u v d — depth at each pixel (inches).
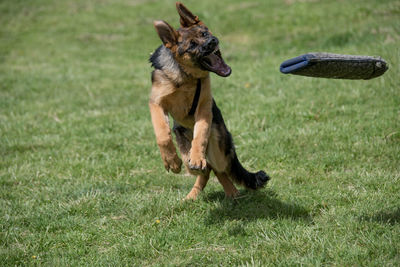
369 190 262.2
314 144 343.9
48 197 291.1
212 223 242.4
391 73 425.7
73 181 318.3
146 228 239.9
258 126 390.3
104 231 240.4
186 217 247.4
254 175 270.5
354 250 193.9
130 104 516.4
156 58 250.2
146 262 210.1
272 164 325.4
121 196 284.5
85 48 856.3
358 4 783.7
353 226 217.5
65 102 538.6
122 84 606.2
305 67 189.6
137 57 771.4
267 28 800.3
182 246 220.5
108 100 535.5
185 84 239.0
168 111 255.9
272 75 530.9
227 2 994.7
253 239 220.5
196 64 230.8
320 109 403.5
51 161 357.7
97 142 392.8
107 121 451.8
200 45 225.9
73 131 427.5
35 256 218.1
